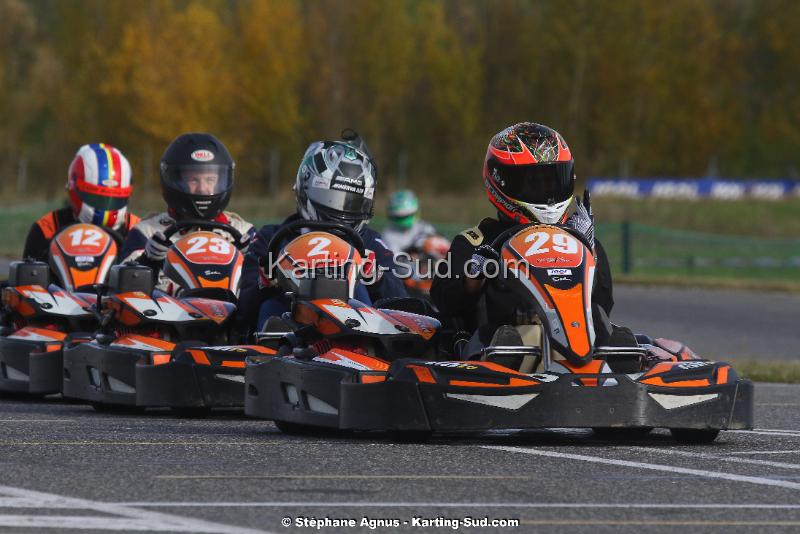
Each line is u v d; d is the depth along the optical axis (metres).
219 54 172.50
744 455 21.03
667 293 81.69
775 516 15.76
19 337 33.34
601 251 24.58
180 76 163.50
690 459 20.38
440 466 19.34
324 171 28.69
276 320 26.94
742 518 15.62
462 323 24.89
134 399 28.78
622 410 21.08
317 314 24.59
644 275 93.19
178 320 29.31
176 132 162.00
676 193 165.50
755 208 155.00
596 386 21.11
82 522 15.01
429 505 16.17
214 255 31.33
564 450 21.36
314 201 28.75
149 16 170.62
